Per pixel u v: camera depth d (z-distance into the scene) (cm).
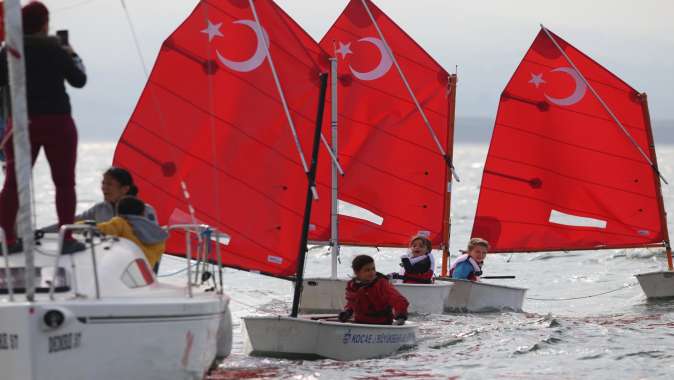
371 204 6906
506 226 7325
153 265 3412
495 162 7294
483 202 7312
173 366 3031
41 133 3059
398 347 4238
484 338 4591
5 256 2848
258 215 5028
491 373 3816
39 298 2891
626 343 4519
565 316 5728
